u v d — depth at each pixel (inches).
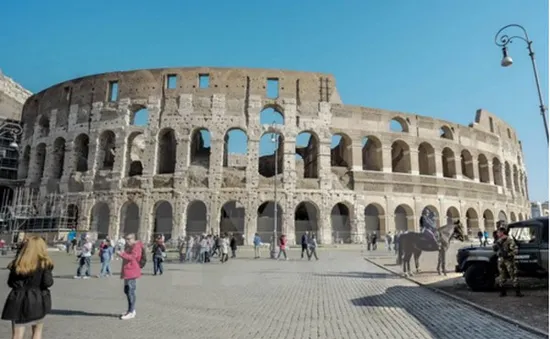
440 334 430.6
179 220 2151.8
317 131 2346.2
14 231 2268.7
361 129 2416.3
